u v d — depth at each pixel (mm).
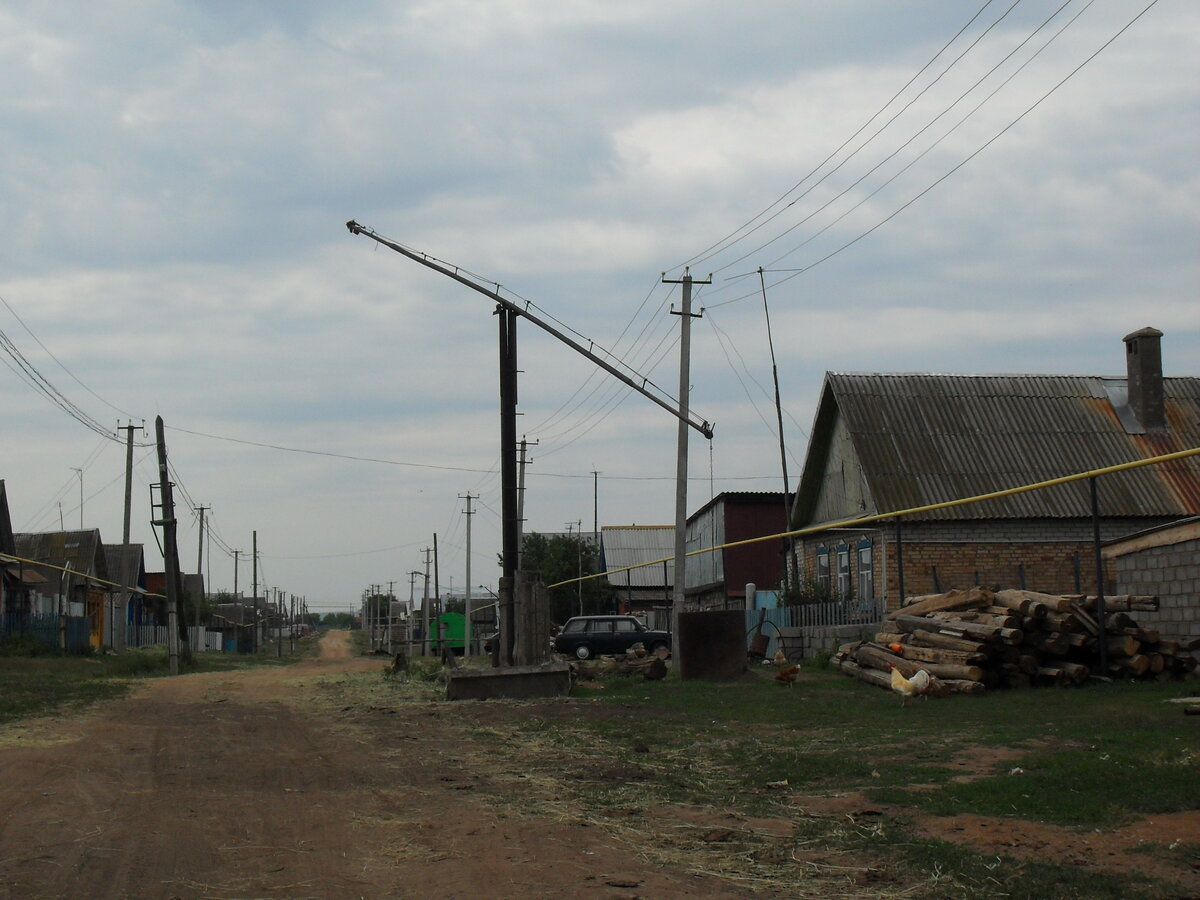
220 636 81125
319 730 14820
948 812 8297
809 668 24109
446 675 21953
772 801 9078
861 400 31125
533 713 16438
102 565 61938
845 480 31844
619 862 7098
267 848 7477
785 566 36219
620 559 64000
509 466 22500
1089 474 17312
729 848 7480
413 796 9461
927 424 30562
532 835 7859
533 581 21969
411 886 6520
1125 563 20375
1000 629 16703
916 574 28000
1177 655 17047
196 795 9516
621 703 17531
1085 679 16938
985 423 30844
